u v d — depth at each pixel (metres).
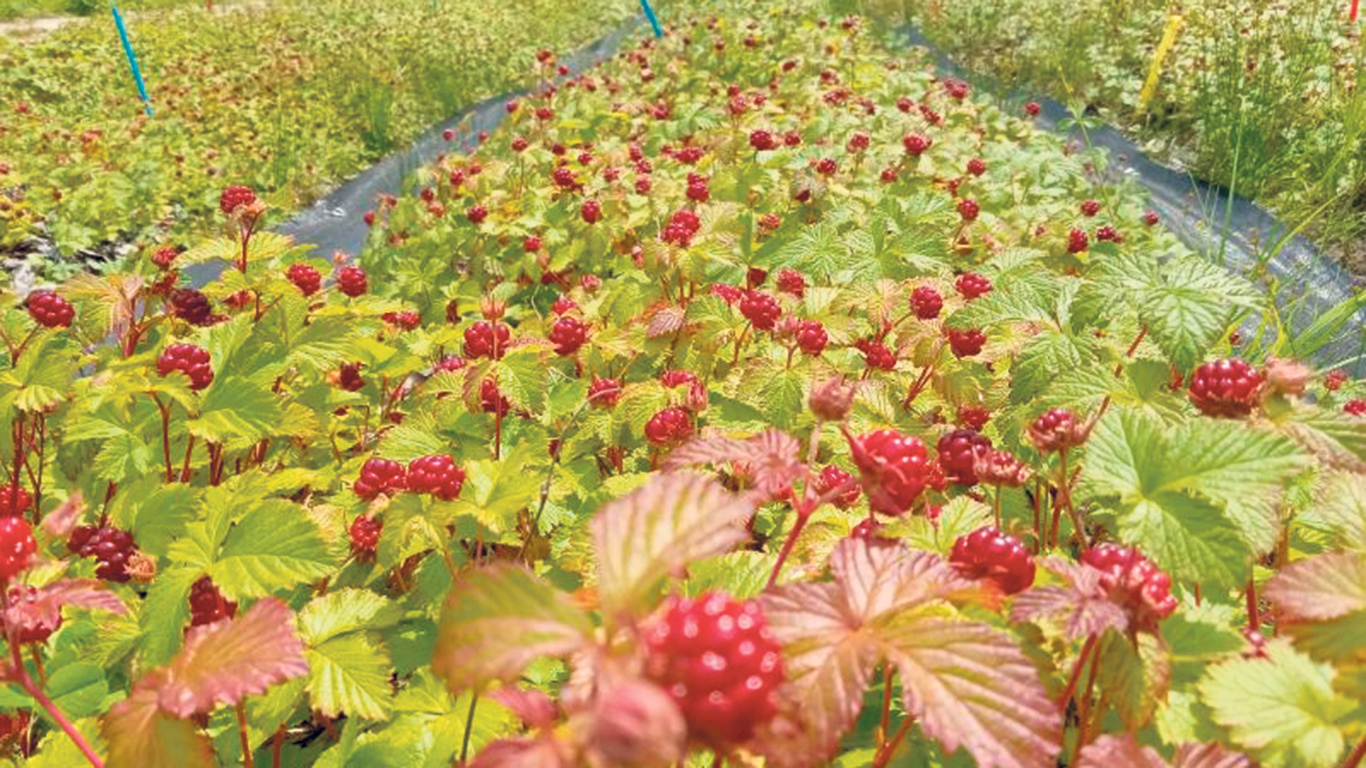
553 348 0.28
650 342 0.31
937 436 0.26
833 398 0.13
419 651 0.22
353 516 0.25
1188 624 0.14
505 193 0.60
